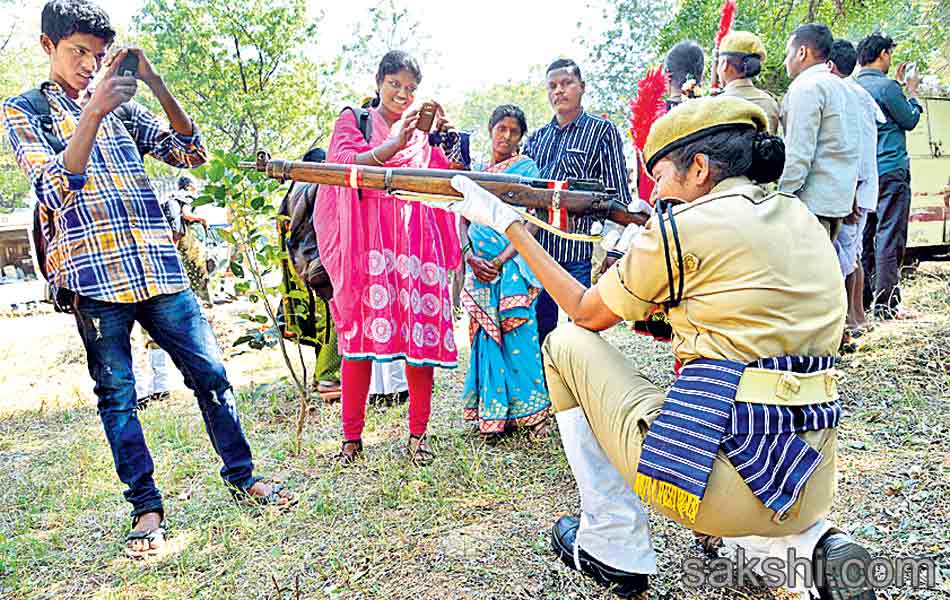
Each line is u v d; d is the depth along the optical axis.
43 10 2.72
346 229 3.31
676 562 2.46
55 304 2.85
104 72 2.61
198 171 3.30
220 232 3.56
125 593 2.48
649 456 1.90
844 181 4.12
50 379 6.11
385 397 4.55
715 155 1.95
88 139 2.51
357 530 2.82
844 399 3.83
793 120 4.02
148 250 2.86
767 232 1.84
